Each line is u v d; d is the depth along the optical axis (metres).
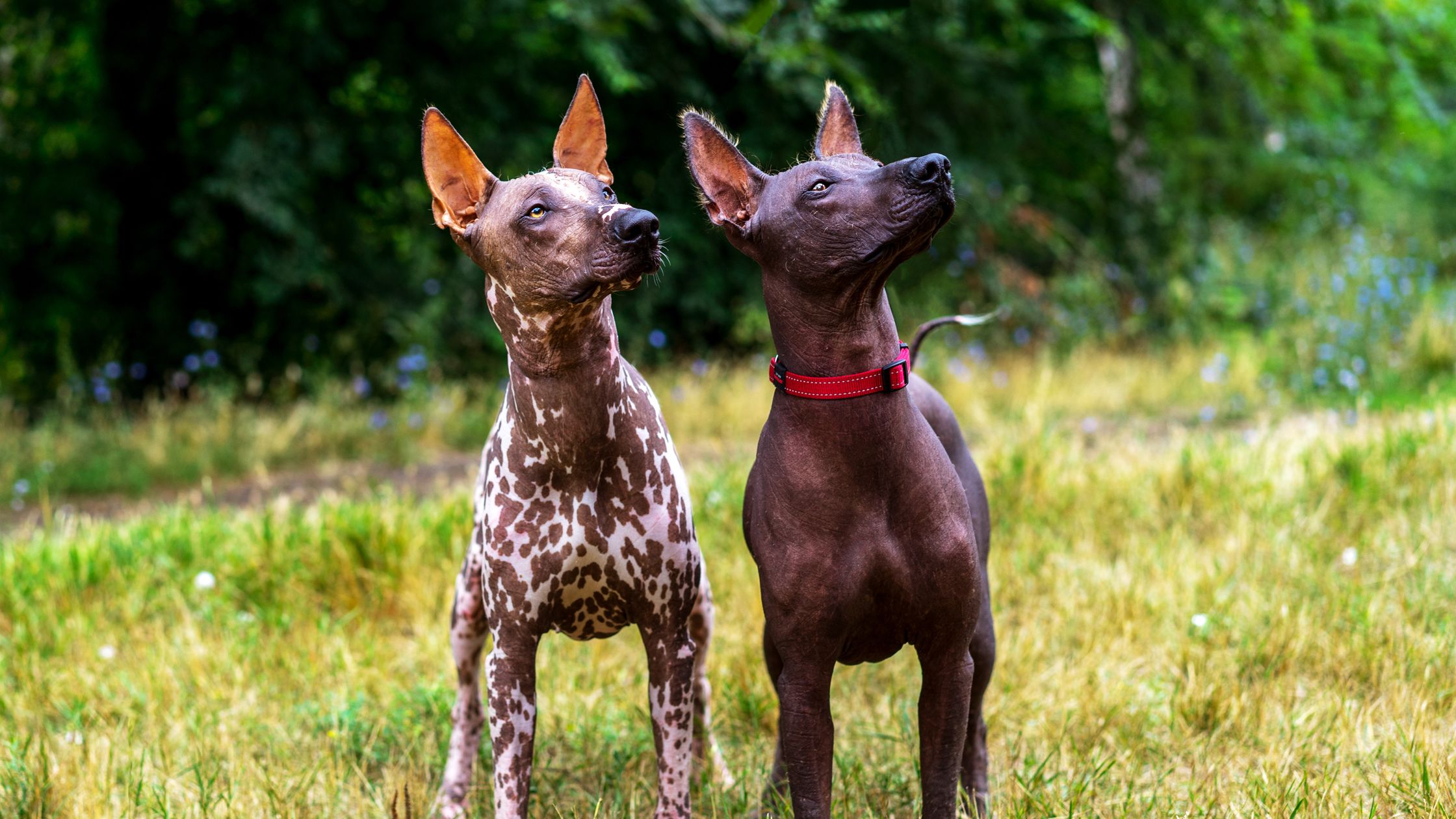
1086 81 21.38
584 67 17.66
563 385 4.66
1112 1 18.30
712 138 4.56
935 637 4.48
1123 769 5.59
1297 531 8.07
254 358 16.55
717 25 15.47
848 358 4.30
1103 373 16.22
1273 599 6.98
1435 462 8.84
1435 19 20.28
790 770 4.54
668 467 4.93
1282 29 18.62
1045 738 5.96
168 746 6.14
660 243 4.43
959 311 18.16
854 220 4.12
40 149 16.95
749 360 17.84
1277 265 20.31
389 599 8.11
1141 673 6.55
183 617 7.89
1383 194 24.95
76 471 13.02
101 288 17.25
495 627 4.92
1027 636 6.93
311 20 15.20
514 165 16.81
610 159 18.19
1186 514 8.69
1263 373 15.12
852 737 6.10
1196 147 20.47
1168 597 7.20
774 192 4.36
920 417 4.47
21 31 16.39
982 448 10.43
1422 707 5.62
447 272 17.27
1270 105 20.55
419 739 6.29
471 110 17.12
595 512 4.79
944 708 4.58
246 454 13.64
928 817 4.61
